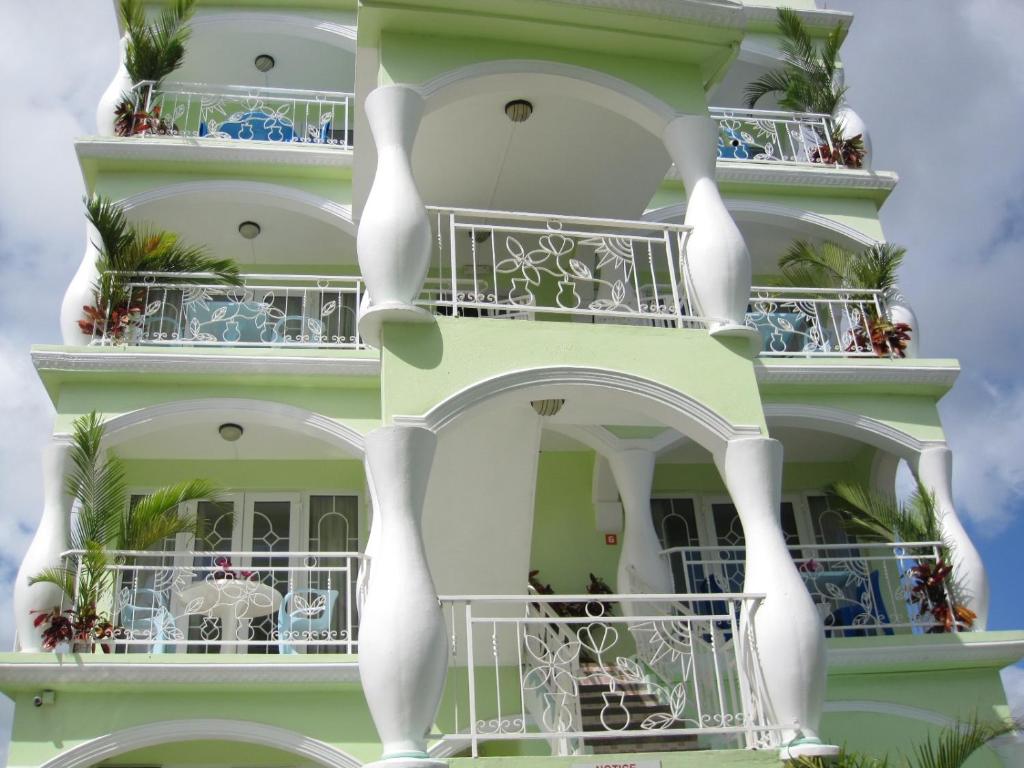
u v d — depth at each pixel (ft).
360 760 32.63
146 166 43.88
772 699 24.86
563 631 33.81
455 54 31.27
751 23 54.24
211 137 45.03
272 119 47.70
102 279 38.45
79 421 35.37
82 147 43.19
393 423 25.73
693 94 32.71
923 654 35.60
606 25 32.04
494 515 33.06
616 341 28.40
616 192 37.83
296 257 48.55
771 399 39.75
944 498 38.99
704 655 32.89
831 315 41.98
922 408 40.75
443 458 31.50
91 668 31.53
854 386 40.27
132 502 41.09
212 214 45.85
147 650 34.42
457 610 35.29
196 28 49.80
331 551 41.37
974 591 36.94
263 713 32.89
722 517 45.73
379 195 28.12
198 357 37.29
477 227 29.32
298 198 44.14
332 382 38.22
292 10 50.85
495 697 36.24
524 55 31.83
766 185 46.88
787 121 48.60
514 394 26.96
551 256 42.04
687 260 30.58
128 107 44.93
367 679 22.82
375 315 26.68
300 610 34.27
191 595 33.35
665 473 46.14
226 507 41.52
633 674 31.63
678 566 44.19
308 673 32.63
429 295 42.75
